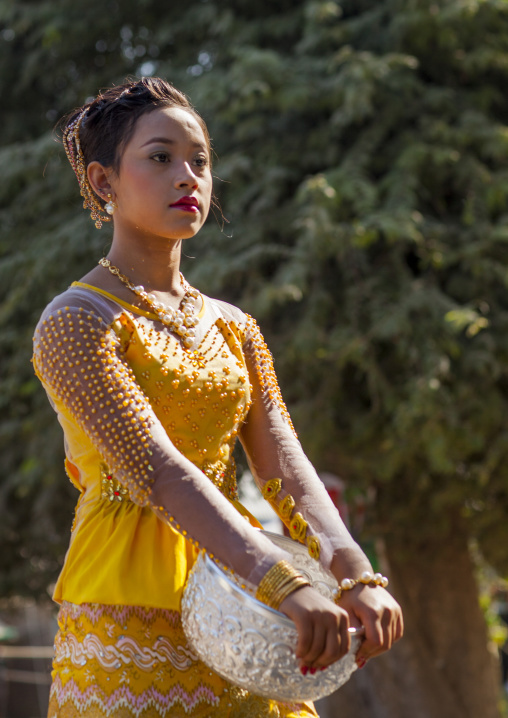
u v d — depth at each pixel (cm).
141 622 260
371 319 1038
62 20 1274
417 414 961
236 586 238
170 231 279
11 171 1218
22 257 1199
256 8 1233
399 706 1265
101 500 278
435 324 1016
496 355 1058
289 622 234
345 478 1160
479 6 1090
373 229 1000
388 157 1110
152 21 1298
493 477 1126
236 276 1082
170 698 256
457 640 1263
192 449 281
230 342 303
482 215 1066
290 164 1142
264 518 1143
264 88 1059
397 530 1216
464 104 1131
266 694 244
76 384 263
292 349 1039
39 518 1182
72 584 270
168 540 271
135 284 288
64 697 261
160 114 280
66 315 270
